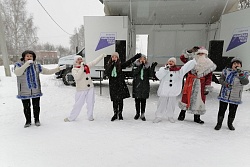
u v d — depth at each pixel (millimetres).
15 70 3062
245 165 2166
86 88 3578
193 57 3910
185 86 3549
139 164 2178
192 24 9352
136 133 3068
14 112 4188
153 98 5910
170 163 2201
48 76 12289
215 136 2973
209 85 3422
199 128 3316
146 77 3631
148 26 9578
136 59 3762
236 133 3102
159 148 2562
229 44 6258
